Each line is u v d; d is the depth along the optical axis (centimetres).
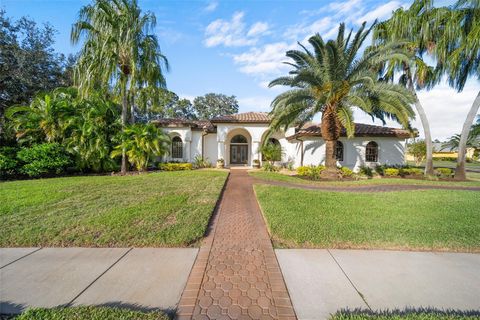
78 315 232
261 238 452
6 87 1532
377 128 1866
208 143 2153
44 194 748
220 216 601
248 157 2255
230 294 278
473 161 4116
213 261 359
